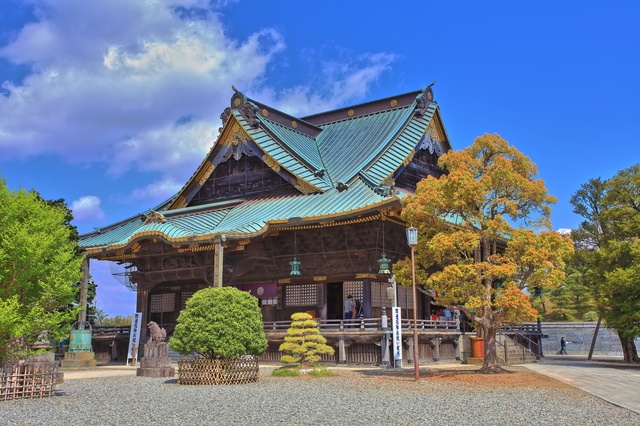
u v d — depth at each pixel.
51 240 21.34
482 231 27.62
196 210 46.72
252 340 25.11
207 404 18.06
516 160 28.89
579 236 59.94
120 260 45.50
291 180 43.91
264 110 50.44
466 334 40.59
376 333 34.00
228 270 40.50
